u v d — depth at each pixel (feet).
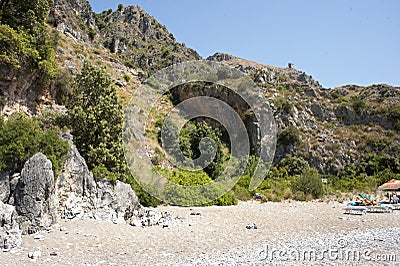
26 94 73.87
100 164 49.96
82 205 41.65
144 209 49.06
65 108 80.64
